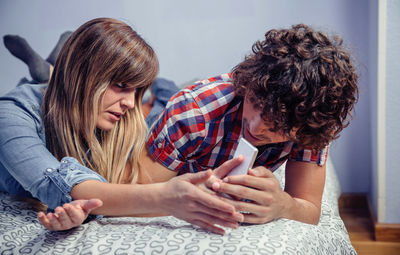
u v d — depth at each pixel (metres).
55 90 0.98
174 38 2.22
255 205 0.77
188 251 0.68
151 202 0.78
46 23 2.27
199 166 1.05
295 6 2.12
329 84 0.74
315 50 0.75
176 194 0.76
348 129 2.16
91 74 0.92
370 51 1.99
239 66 0.86
